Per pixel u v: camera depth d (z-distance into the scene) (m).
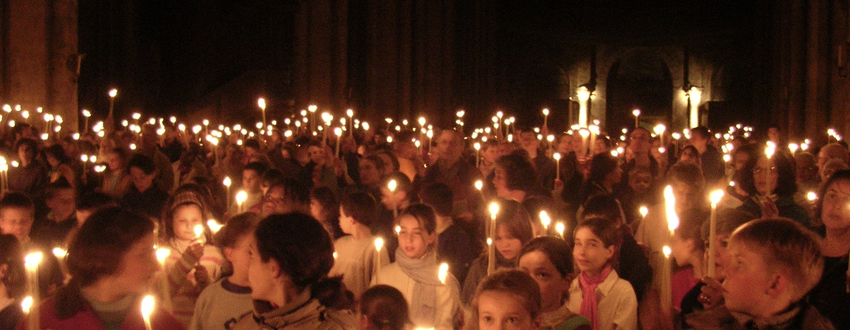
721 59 48.03
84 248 3.47
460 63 37.50
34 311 3.23
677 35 48.75
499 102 47.09
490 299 3.54
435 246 5.63
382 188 7.57
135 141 13.45
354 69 28.25
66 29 15.52
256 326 3.54
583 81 48.91
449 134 9.12
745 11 47.19
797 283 2.99
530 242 4.25
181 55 34.12
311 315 3.48
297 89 25.31
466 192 8.92
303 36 25.33
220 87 32.59
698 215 5.29
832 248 4.86
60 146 10.65
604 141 12.13
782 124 27.77
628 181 8.77
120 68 29.48
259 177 8.14
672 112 49.03
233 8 32.28
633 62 49.56
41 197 8.38
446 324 5.43
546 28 48.38
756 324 3.06
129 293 3.53
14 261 4.57
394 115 28.42
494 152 10.79
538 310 3.59
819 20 23.52
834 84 21.45
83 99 26.31
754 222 3.12
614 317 4.83
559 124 48.62
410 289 5.46
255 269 3.51
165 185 9.67
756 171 6.90
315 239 3.52
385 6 28.36
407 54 29.55
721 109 48.00
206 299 4.39
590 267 4.88
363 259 6.14
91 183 9.92
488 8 42.00
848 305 3.90
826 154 9.45
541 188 7.57
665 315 4.16
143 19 33.06
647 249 6.56
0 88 14.68
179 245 5.41
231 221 4.42
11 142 12.43
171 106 34.25
